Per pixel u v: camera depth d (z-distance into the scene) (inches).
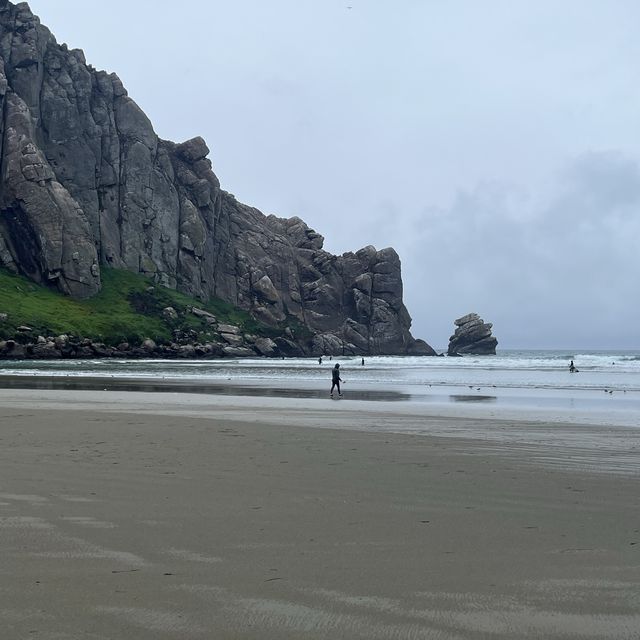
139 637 228.7
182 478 507.8
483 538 350.9
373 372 3371.1
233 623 240.5
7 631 231.3
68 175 7539.4
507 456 633.0
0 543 332.8
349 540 345.7
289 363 4953.3
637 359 5378.9
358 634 232.7
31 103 7475.4
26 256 6899.6
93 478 503.2
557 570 299.6
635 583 283.3
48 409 1135.6
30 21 7701.8
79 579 282.4
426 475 530.0
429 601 262.4
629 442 745.6
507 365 4330.7
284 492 462.0
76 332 5866.1
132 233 7785.4
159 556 314.7
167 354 6200.8
